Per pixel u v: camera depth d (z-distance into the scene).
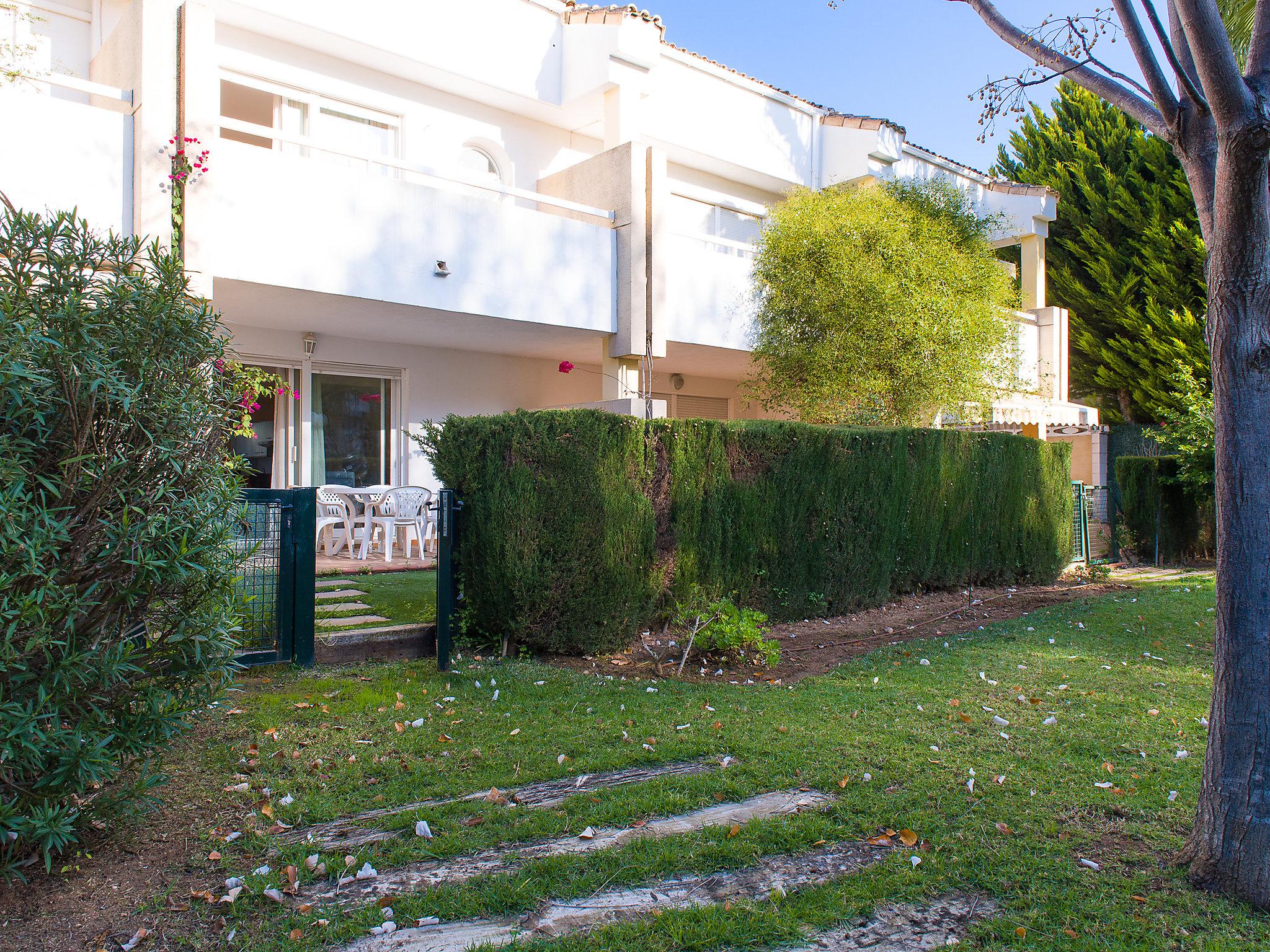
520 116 14.94
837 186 16.81
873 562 10.45
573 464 7.36
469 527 7.49
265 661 6.55
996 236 20.59
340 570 10.49
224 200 9.10
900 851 3.73
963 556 12.08
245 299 10.27
